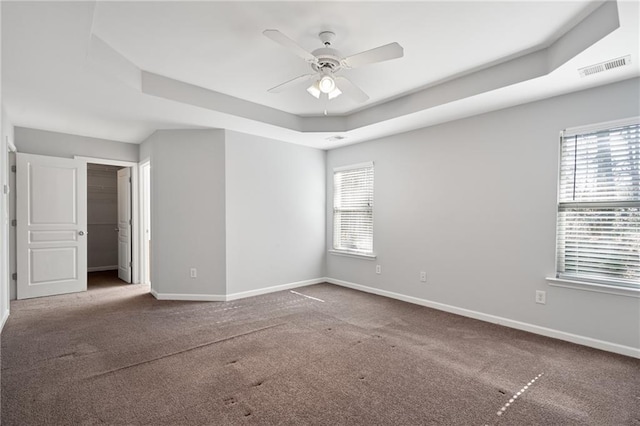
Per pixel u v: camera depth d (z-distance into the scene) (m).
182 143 4.38
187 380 2.32
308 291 4.95
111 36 2.43
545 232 3.17
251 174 4.66
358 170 5.14
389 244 4.64
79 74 2.63
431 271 4.13
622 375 2.40
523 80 2.75
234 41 2.52
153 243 4.56
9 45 2.19
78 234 4.73
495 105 3.36
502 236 3.47
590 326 2.91
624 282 2.77
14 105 3.37
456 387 2.25
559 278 3.09
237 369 2.49
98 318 3.62
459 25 2.31
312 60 2.43
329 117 4.45
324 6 2.10
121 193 5.61
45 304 4.12
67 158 4.60
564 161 3.09
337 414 1.95
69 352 2.75
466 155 3.77
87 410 1.97
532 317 3.26
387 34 2.43
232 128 4.30
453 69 3.01
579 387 2.25
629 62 2.40
